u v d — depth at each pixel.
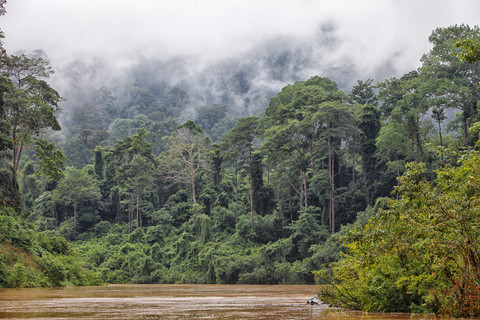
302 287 47.34
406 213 12.23
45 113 59.81
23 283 38.31
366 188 76.38
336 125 77.62
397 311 14.08
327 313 14.04
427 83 67.00
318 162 80.31
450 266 11.84
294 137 79.38
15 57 60.88
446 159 60.03
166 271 76.44
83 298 23.17
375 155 76.19
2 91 54.44
